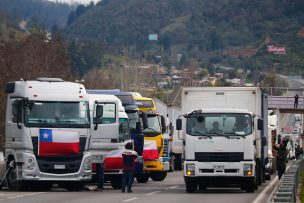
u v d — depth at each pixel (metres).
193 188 49.78
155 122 68.81
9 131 49.72
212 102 51.97
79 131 48.62
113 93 63.56
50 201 40.03
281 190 38.94
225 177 48.66
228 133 48.62
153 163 62.94
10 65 117.88
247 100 51.75
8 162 49.94
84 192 48.78
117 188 54.28
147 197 44.47
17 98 49.22
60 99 48.75
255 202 41.28
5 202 39.19
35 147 47.91
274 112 90.38
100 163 51.53
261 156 54.56
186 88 52.00
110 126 52.06
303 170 78.50
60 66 127.25
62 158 48.16
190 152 48.75
